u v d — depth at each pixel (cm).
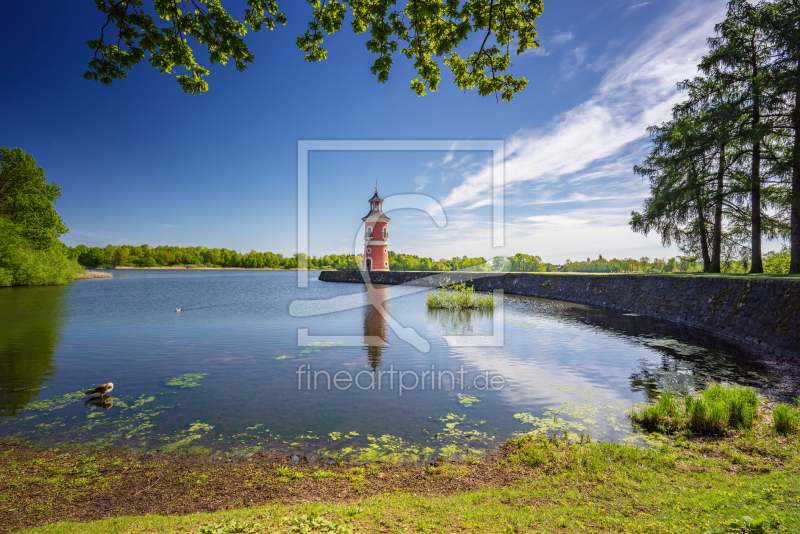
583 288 3425
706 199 2497
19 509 539
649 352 1493
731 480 536
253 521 447
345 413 910
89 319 2414
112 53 481
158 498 569
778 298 1511
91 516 522
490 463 671
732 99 2266
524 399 995
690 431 748
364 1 557
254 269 17638
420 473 641
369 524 440
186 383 1134
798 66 1967
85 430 814
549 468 632
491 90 656
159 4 483
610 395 1016
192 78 558
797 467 567
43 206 5016
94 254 14088
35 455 706
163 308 3064
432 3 506
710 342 1650
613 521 427
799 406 859
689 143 2422
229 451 725
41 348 1590
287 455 709
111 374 1222
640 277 2780
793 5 1958
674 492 508
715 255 2656
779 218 2417
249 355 1482
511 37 602
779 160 2159
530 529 420
